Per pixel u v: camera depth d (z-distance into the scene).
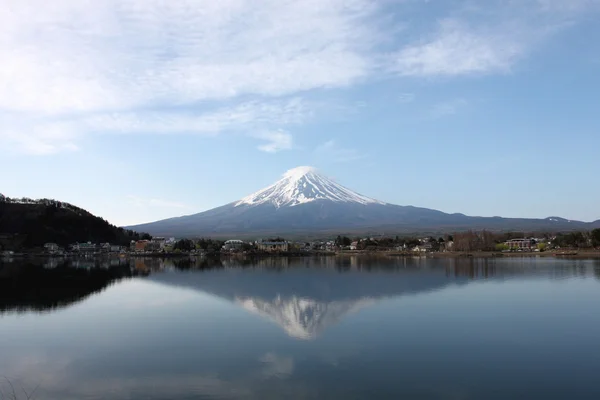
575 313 52.56
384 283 86.50
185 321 49.59
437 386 29.53
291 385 29.88
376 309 56.00
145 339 41.69
